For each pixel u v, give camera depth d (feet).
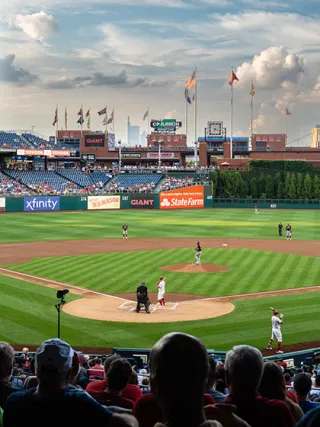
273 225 294.66
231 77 493.77
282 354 82.99
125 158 528.63
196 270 160.45
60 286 139.64
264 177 444.14
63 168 456.04
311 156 537.24
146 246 214.07
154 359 14.60
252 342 95.45
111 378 26.18
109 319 109.81
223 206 419.54
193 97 444.55
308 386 32.14
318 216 351.87
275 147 583.58
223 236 246.88
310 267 166.09
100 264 171.42
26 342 94.73
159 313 114.32
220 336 98.78
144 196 396.57
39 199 365.61
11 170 412.57
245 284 141.18
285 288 136.56
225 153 541.75
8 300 124.36
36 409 16.58
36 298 126.52
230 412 16.24
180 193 404.77
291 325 105.60
